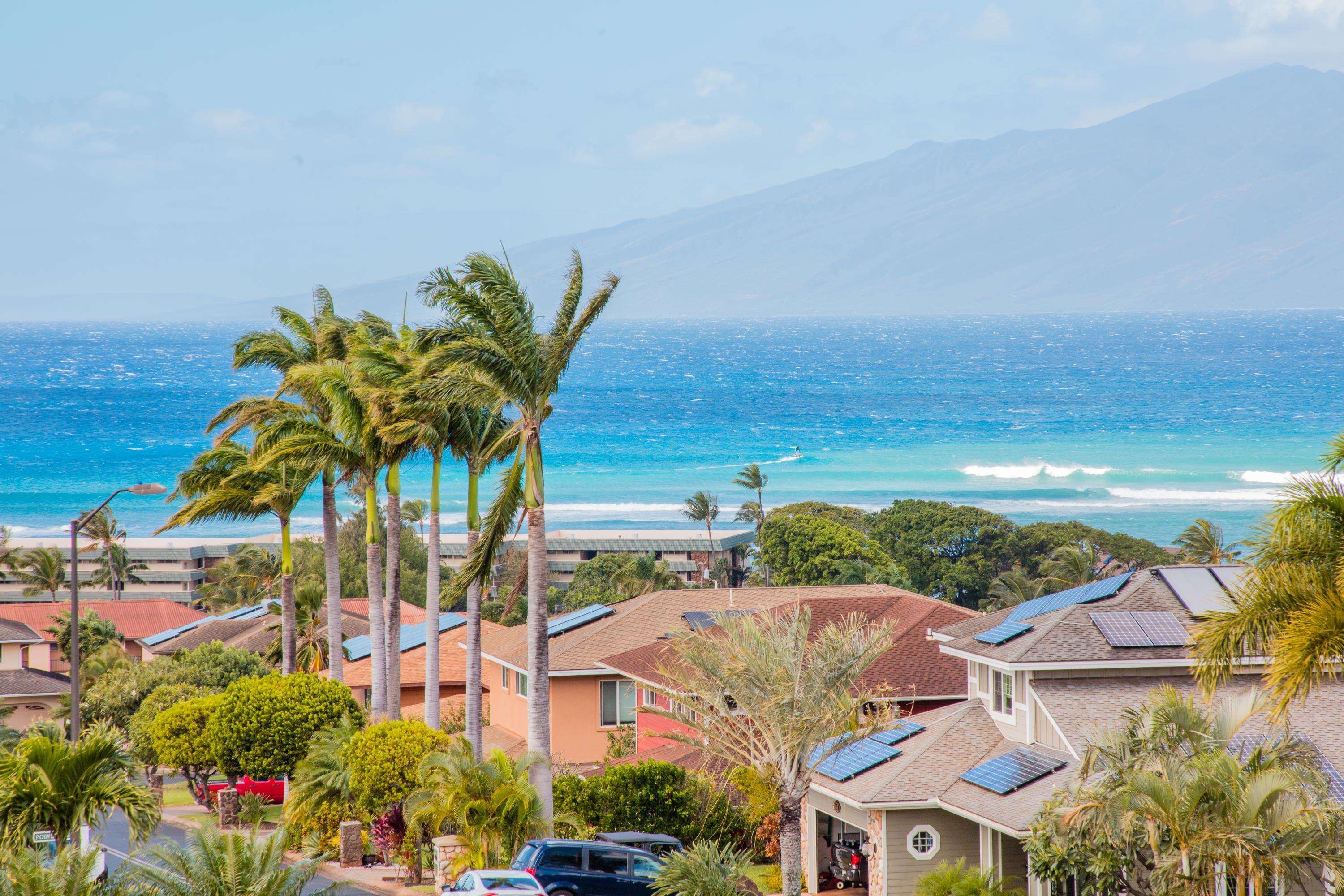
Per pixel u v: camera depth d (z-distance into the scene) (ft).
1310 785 131.34
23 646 453.99
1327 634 110.93
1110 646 189.78
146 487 217.77
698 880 157.79
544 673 191.62
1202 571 207.00
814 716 167.84
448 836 192.85
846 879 202.69
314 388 294.46
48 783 149.59
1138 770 130.72
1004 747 191.62
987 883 170.91
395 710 265.95
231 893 131.13
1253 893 127.34
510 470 197.57
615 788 206.80
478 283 191.42
